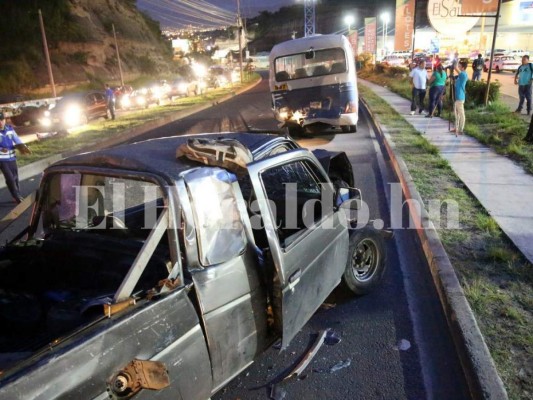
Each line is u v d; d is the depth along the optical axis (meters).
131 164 2.74
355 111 12.91
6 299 3.02
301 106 13.12
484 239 5.24
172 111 24.36
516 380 3.02
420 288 4.59
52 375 1.81
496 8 14.88
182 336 2.35
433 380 3.31
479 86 16.12
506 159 8.98
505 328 3.57
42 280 3.36
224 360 2.65
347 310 4.25
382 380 3.33
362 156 10.49
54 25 40.41
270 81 13.31
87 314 2.39
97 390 1.96
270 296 3.00
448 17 19.38
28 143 15.05
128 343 2.09
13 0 36.91
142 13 64.38
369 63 47.34
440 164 8.59
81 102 20.73
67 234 3.34
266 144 3.61
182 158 2.84
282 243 3.24
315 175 3.81
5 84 32.38
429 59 32.88
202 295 2.50
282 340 3.03
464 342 3.39
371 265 4.54
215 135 3.86
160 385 2.07
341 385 3.29
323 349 3.70
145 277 2.84
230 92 37.59
